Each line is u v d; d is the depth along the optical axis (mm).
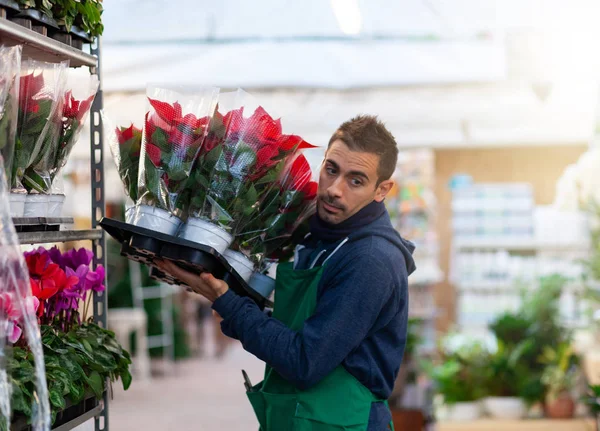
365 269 2127
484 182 8445
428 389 6148
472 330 7238
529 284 6496
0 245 1626
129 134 2193
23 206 2012
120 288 8852
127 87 4305
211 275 2125
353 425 2160
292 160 2246
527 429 5227
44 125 2041
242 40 4387
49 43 2006
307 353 2072
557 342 5715
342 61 4340
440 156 8500
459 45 4285
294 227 2398
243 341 2127
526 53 4184
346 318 2092
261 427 2311
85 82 2262
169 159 2090
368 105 4789
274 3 4051
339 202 2188
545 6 3732
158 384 8500
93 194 2447
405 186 6723
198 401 7445
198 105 2129
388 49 4328
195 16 4086
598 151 5453
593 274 5703
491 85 4652
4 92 1813
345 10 3598
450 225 8430
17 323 1676
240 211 2146
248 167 2129
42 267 2061
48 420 1653
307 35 4281
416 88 4695
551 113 5242
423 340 6062
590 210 5602
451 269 8000
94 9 2279
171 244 2084
